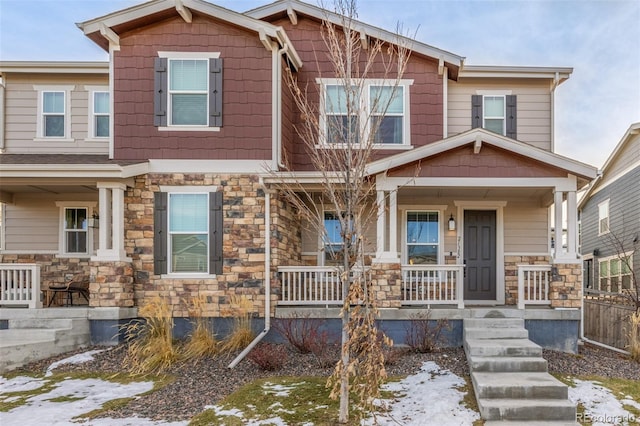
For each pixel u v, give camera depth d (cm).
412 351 824
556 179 880
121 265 893
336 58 620
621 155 1582
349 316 540
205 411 557
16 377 702
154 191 939
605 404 586
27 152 1146
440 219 1106
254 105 954
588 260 2027
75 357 796
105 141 1148
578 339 898
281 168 948
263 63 959
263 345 830
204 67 962
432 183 888
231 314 915
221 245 931
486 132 865
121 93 957
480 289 1098
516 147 866
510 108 1156
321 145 649
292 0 1063
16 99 1156
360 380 596
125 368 742
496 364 654
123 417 538
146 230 934
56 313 882
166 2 930
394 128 1073
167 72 957
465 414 551
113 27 946
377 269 884
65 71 1142
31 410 560
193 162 945
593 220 1928
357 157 572
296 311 905
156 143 950
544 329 859
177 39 961
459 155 893
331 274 1011
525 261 1088
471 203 1103
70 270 1123
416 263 1101
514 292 1082
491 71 1134
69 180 904
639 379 692
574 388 641
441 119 1077
